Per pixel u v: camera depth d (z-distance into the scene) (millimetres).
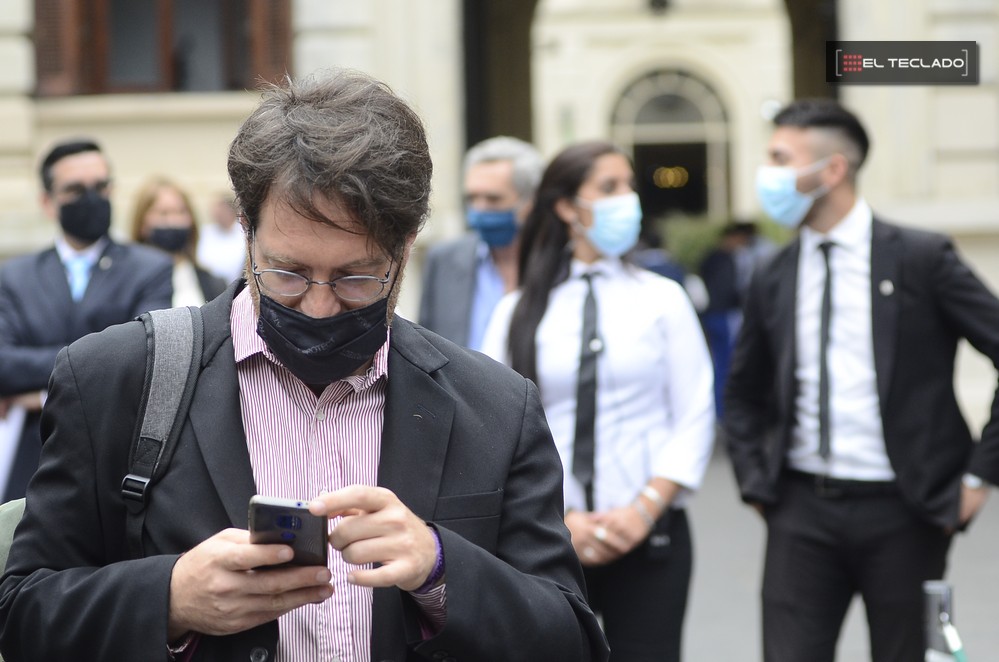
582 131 22391
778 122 4176
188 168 10641
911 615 3885
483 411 2088
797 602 3973
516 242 5035
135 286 4691
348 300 1903
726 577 7129
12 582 1953
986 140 10695
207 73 10789
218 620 1804
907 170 10734
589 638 2092
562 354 3861
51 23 10641
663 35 22281
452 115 10539
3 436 4590
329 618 1977
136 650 1820
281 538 1749
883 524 3885
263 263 1934
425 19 10531
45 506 1963
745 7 22234
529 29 17828
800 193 4074
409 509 1975
